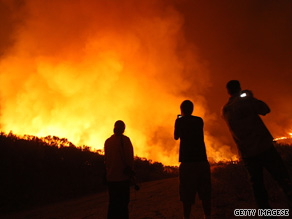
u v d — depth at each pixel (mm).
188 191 3215
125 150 3465
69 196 8000
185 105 3553
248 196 4309
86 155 11422
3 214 5973
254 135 2871
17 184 7383
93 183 9320
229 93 3377
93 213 4957
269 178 4660
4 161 7844
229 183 5332
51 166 9258
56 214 5309
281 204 3629
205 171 3258
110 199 3367
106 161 3549
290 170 4438
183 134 3389
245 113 2969
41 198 7309
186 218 3195
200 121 3461
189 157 3262
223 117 3285
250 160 2904
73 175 9289
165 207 4547
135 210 4602
